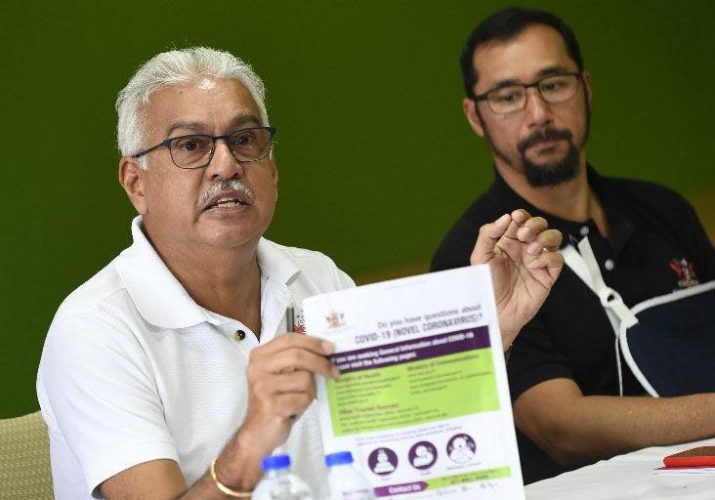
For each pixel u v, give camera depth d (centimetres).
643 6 1008
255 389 199
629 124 995
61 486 281
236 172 268
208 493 208
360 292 199
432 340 199
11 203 829
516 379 359
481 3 972
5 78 832
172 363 268
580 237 389
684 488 224
